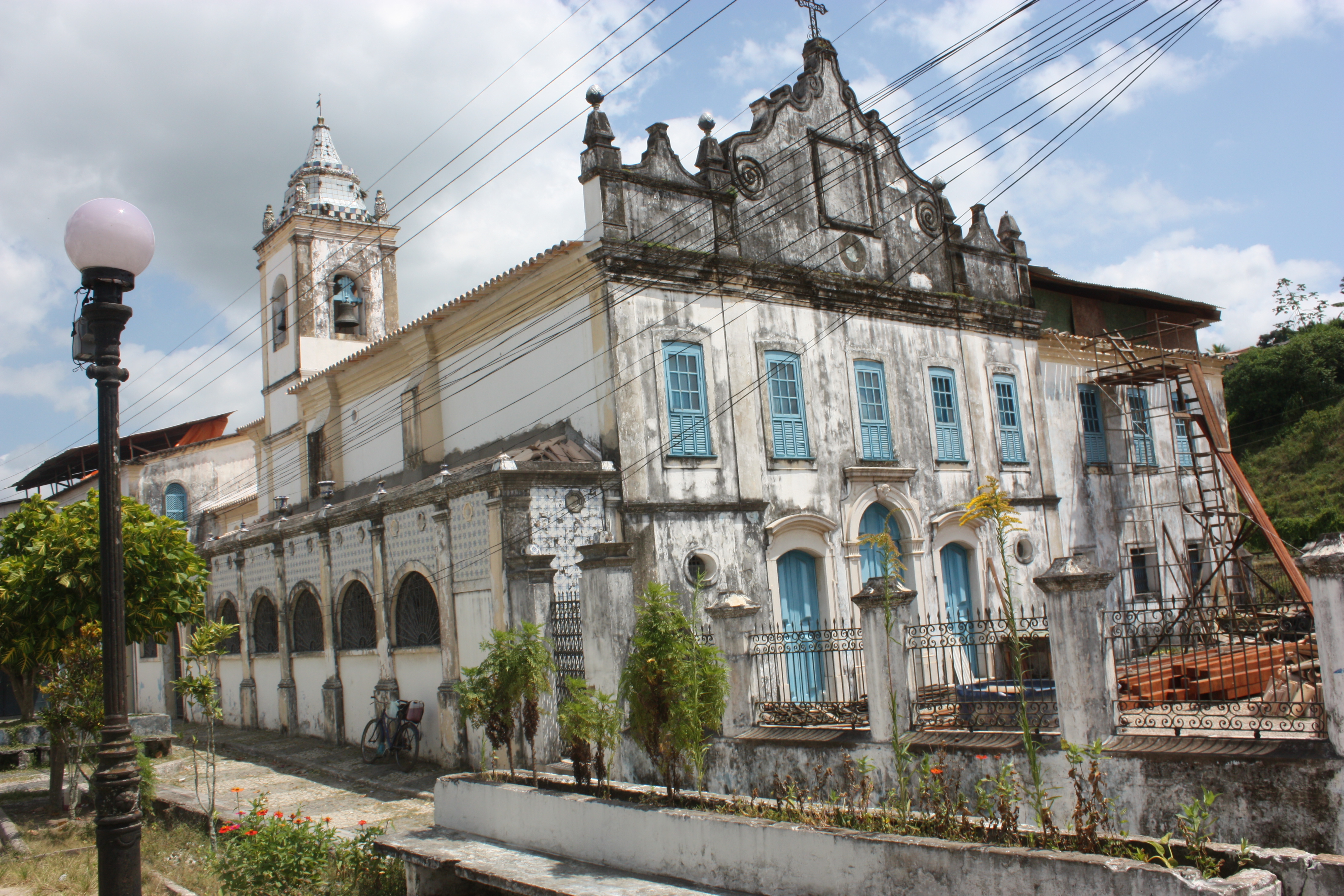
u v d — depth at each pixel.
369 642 18.16
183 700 26.52
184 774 17.44
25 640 12.23
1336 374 41.53
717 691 8.54
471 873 8.36
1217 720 9.42
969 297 21.25
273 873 8.87
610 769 10.47
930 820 6.86
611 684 11.23
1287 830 7.06
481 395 18.83
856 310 19.14
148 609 12.63
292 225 26.55
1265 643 10.36
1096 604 8.40
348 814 13.16
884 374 19.34
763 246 17.98
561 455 15.36
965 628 18.64
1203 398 22.34
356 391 23.53
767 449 17.17
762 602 16.50
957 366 20.73
